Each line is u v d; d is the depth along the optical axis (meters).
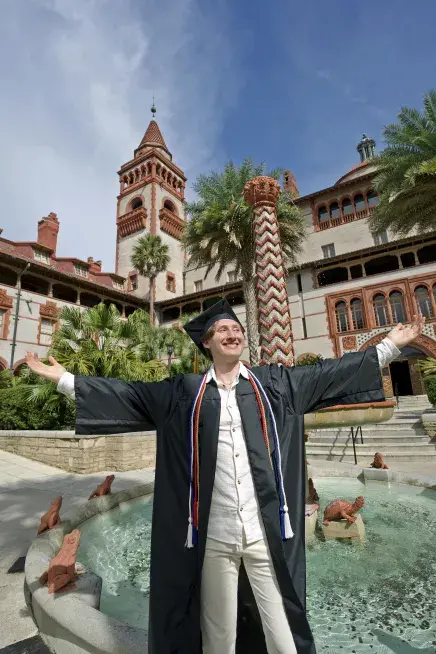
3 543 3.92
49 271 25.36
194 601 1.37
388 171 15.02
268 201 5.45
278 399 1.62
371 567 3.13
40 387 10.63
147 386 1.68
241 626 1.56
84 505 4.39
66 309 12.05
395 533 3.87
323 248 29.39
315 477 6.43
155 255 29.81
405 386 28.16
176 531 1.46
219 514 1.47
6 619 2.46
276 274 5.15
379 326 23.39
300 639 1.35
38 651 2.15
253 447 1.50
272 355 4.89
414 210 14.77
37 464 8.75
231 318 1.77
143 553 3.59
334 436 12.02
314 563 3.25
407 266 25.70
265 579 1.43
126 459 8.48
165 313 35.12
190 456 1.51
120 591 2.87
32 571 2.59
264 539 1.44
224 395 1.62
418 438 10.64
